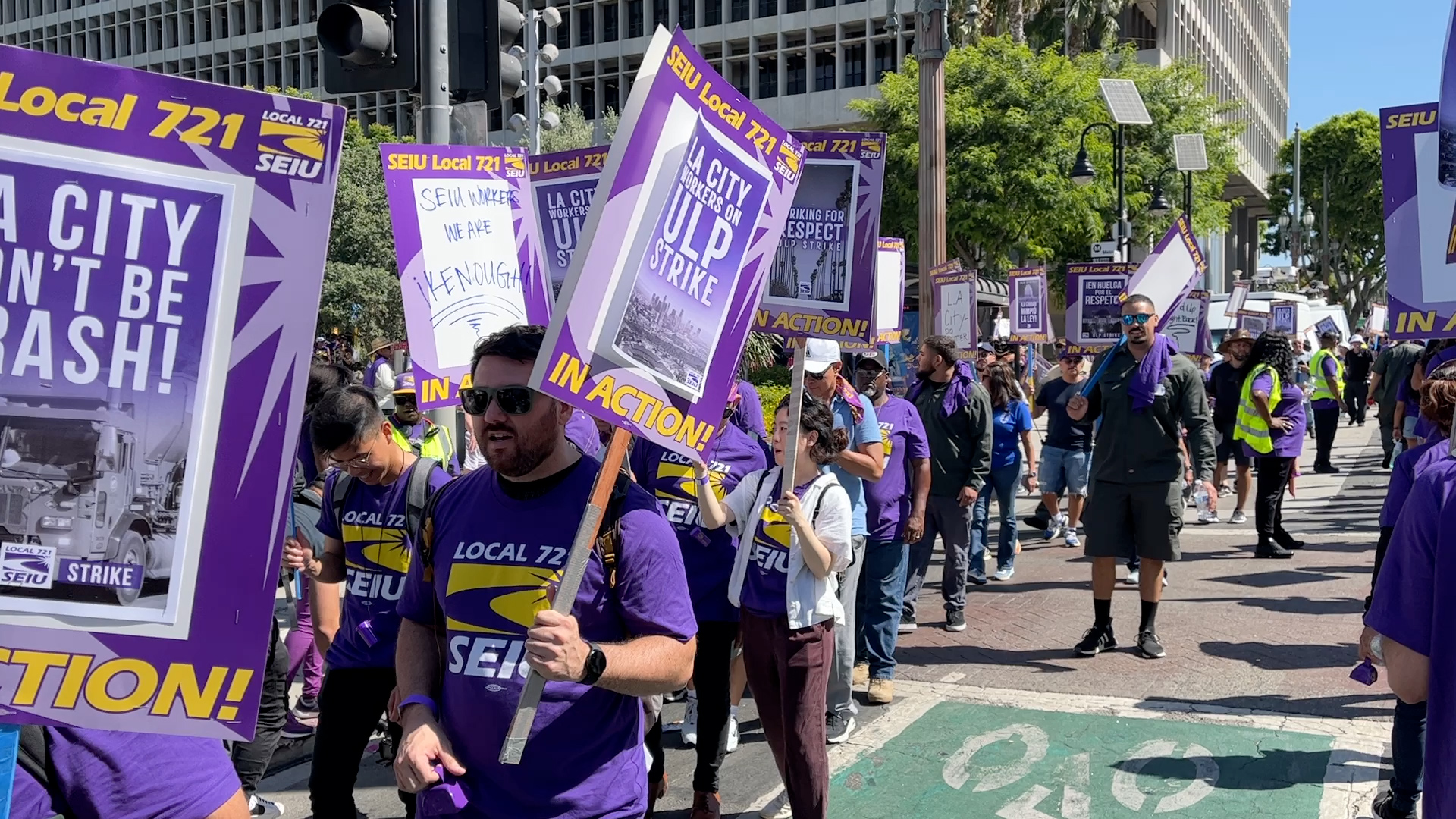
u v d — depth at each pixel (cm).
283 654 455
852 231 466
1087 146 2808
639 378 242
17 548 179
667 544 249
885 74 3139
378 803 490
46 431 180
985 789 472
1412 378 720
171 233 184
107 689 183
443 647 264
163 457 184
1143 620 662
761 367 2005
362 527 383
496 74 554
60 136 179
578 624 238
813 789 400
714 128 258
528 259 518
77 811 206
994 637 721
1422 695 259
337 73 550
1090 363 1127
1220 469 1210
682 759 535
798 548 400
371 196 3180
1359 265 6284
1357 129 5869
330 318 3027
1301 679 606
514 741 221
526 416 237
